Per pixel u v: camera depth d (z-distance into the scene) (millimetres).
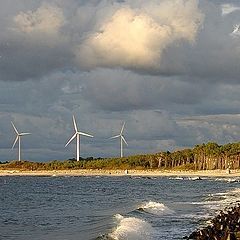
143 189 147250
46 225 56844
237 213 54188
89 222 58844
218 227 42719
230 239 36938
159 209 68625
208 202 87125
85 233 48812
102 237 43438
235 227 43906
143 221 54188
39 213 72688
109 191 138500
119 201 95688
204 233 40031
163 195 113875
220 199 94938
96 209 78500
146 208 68938
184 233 45688
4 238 46438
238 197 100250
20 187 173000
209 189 142125
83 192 134625
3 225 56938
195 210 70375
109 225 52594
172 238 42781
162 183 193375
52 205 88688
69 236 47125
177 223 53719
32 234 49125
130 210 74062
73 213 71938
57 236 47375
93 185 183250
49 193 131125
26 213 72938
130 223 51656
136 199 100750
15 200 104000
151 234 45125
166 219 58000
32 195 122688
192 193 121062
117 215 62469
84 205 87375
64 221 60906
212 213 65688
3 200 104000
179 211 68625
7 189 157125
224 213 57250
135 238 42969
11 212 74875
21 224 58000
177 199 97375
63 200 102125
